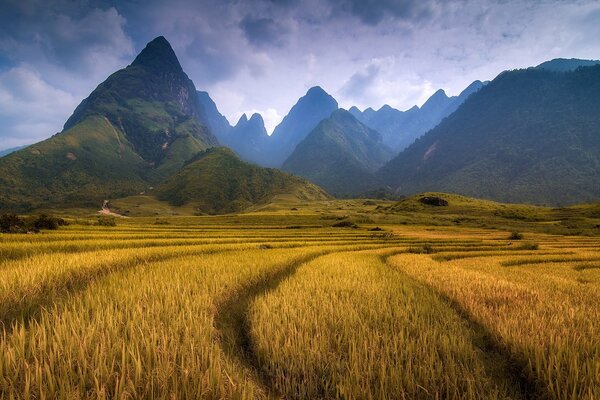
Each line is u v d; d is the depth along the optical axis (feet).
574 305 38.99
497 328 28.02
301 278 51.78
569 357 21.75
